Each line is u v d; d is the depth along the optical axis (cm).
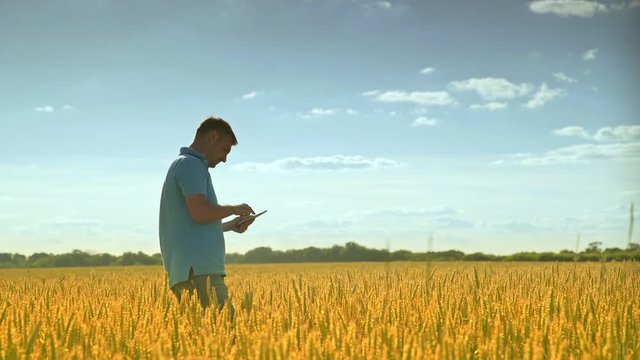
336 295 602
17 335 415
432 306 514
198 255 602
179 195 613
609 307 546
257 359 348
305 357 362
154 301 576
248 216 639
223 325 454
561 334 431
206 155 637
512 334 427
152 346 374
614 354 384
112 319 486
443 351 350
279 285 778
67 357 388
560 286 721
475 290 618
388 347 386
